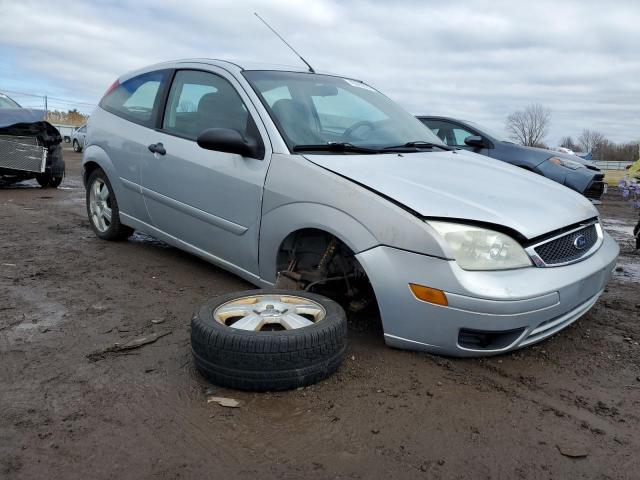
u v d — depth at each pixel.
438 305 2.71
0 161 9.70
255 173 3.47
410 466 2.12
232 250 3.76
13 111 9.87
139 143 4.58
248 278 3.71
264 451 2.18
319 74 4.36
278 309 2.86
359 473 2.07
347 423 2.38
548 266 2.83
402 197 2.87
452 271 2.65
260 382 2.55
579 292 2.97
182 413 2.44
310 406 2.50
